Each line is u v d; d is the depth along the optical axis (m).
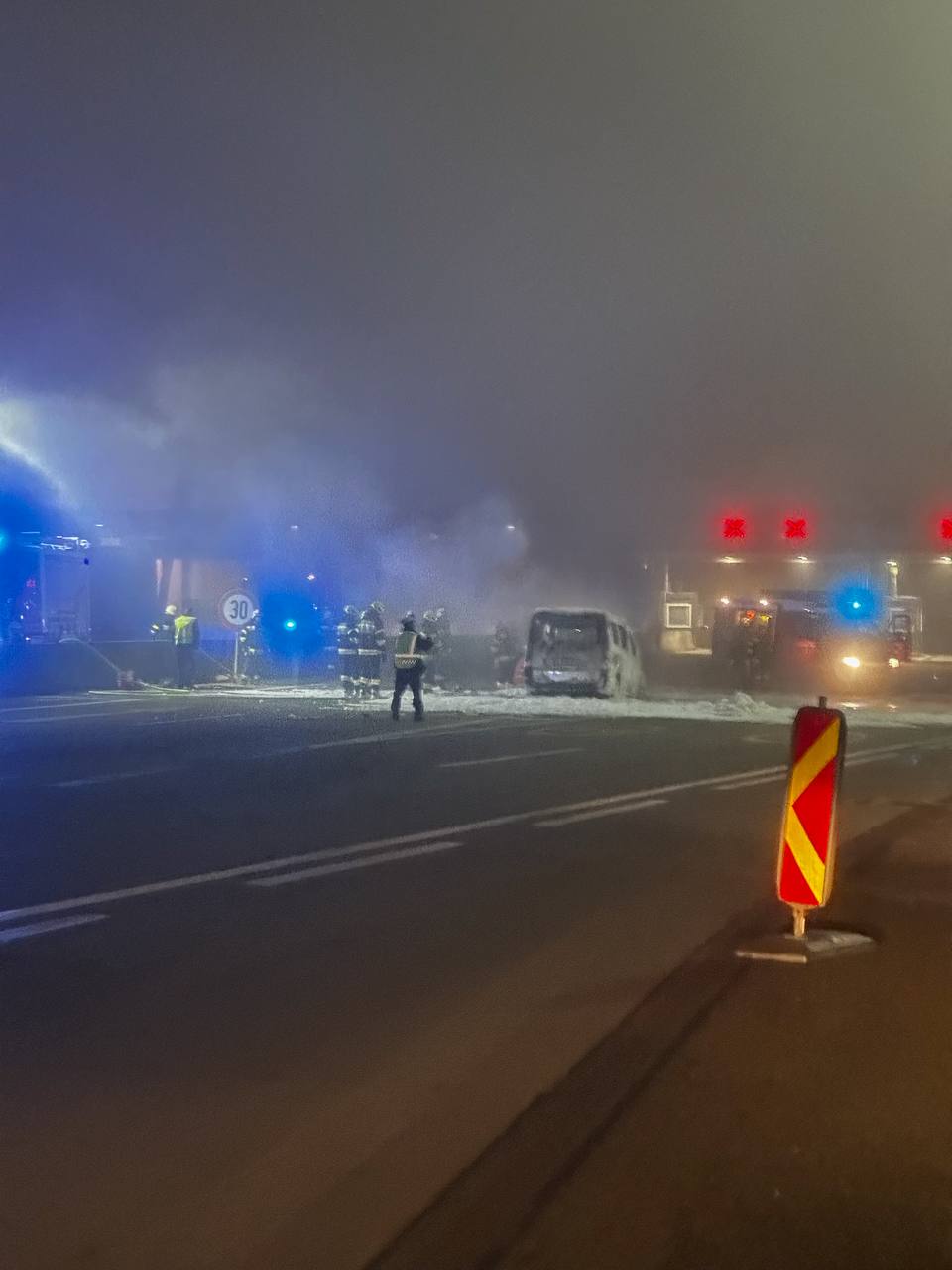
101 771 16.48
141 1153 5.11
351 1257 4.32
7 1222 4.55
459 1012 6.90
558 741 20.86
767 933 8.53
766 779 16.48
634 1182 4.86
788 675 44.38
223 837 12.01
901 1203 4.69
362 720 23.94
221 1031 6.56
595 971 7.70
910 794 15.47
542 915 9.12
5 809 13.55
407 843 11.83
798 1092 5.76
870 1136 5.29
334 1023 6.71
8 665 30.05
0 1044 6.34
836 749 8.24
